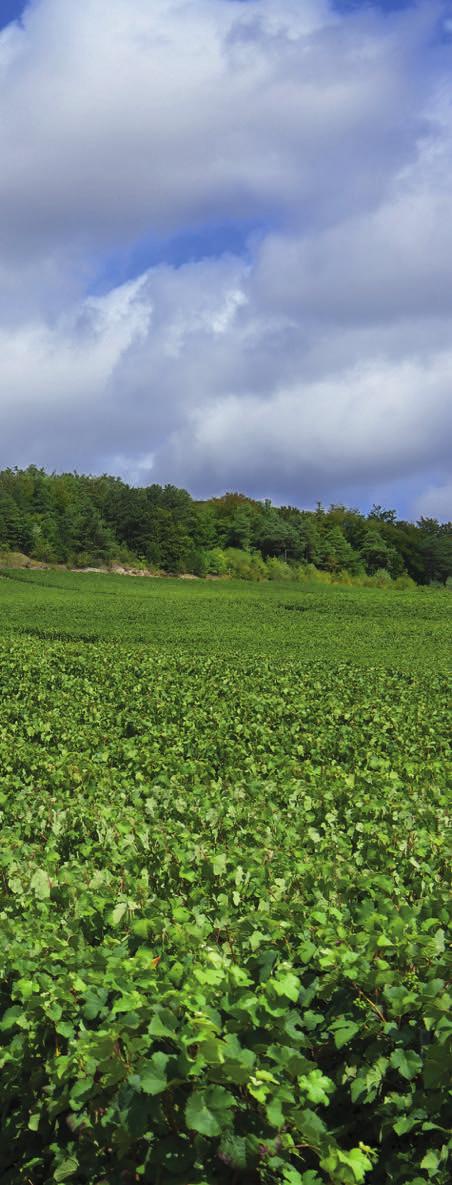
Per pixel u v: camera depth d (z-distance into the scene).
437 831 7.25
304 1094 3.36
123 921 4.71
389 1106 3.56
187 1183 3.18
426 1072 3.33
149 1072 3.12
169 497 132.75
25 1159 3.81
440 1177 3.37
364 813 7.80
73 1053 3.59
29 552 112.62
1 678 20.80
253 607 59.34
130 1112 3.18
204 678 21.56
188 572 114.62
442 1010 3.45
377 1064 3.59
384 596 78.81
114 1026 3.28
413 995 3.54
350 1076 3.70
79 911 4.81
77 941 4.48
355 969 3.75
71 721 15.20
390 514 160.75
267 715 15.86
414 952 3.94
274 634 39.75
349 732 14.13
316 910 4.77
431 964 3.95
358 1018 3.76
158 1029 3.15
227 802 8.38
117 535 122.31
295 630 43.03
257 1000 3.50
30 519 120.94
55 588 79.94
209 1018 3.40
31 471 155.00
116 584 89.19
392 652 33.69
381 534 140.12
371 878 5.23
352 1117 3.79
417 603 65.94
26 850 6.69
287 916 4.76
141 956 4.00
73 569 108.38
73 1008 3.79
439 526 163.62
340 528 137.00
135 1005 3.35
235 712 16.12
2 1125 3.92
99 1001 3.65
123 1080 3.29
